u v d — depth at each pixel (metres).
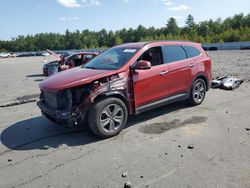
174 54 6.77
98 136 5.37
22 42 142.00
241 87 9.95
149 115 6.79
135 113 5.89
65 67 13.58
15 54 84.56
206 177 3.84
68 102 5.14
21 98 9.88
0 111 8.00
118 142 5.21
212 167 4.11
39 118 7.05
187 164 4.23
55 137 5.64
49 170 4.26
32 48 141.88
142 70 5.90
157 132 5.64
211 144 4.94
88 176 4.02
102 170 4.18
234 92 9.16
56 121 5.48
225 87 9.56
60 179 3.98
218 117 6.46
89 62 6.72
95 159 4.55
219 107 7.32
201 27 108.50
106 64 6.07
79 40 137.50
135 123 6.24
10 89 12.19
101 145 5.11
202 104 7.66
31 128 6.28
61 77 5.66
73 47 138.50
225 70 14.39
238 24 103.44
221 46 43.06
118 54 6.30
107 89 5.32
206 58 7.59
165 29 125.62
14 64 34.16
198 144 4.96
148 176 3.94
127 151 4.79
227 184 3.65
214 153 4.57
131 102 5.79
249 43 39.91
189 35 100.50
